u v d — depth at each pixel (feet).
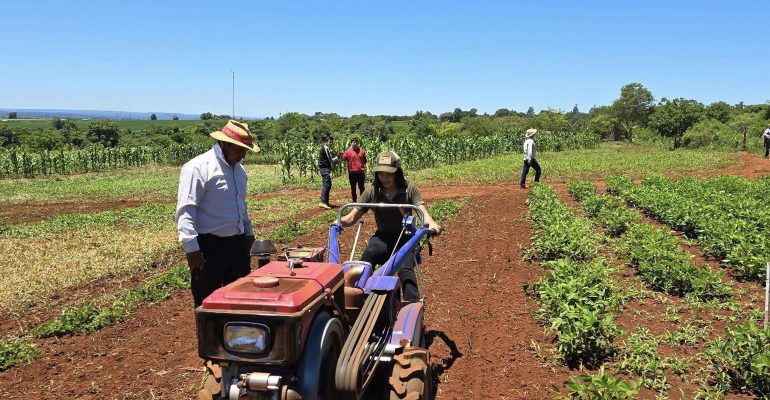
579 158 110.42
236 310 11.00
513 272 29.58
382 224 18.98
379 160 18.31
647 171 85.35
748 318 21.85
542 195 51.60
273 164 140.05
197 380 18.24
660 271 25.81
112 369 19.33
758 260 26.78
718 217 38.68
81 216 53.31
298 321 10.84
